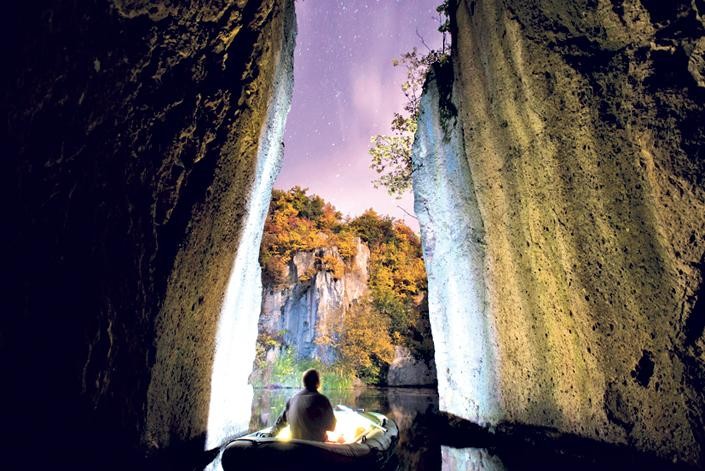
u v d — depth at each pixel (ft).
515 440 21.24
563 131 18.13
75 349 11.77
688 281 13.55
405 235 111.14
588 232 17.03
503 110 22.45
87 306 12.28
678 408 13.56
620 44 15.49
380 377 80.43
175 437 16.75
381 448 16.72
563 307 18.40
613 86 15.85
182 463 17.06
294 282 86.38
